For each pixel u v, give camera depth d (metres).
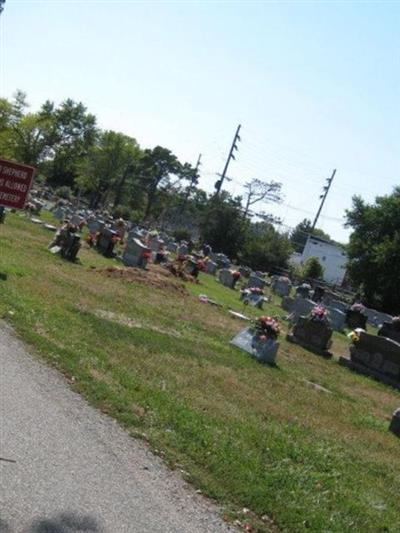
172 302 19.34
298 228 113.50
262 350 14.41
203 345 13.72
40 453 5.38
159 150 108.81
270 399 10.60
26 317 10.12
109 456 5.73
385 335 30.88
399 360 18.27
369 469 8.34
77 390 7.32
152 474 5.62
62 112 89.56
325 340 19.88
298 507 5.74
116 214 75.12
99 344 10.25
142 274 22.23
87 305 13.73
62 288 14.81
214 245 66.88
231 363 12.72
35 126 85.56
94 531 4.42
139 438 6.35
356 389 15.66
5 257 16.95
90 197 105.88
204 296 23.20
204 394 9.29
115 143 95.62
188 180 110.38
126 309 14.96
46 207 54.75
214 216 67.81
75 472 5.22
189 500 5.34
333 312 31.45
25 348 8.48
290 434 8.62
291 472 6.77
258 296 28.81
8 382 6.98
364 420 11.72
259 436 7.80
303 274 65.75
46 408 6.48
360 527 5.88
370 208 61.22
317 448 8.29
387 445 10.23
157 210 111.31
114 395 7.37
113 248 27.69
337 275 86.94
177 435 6.70
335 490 6.72
